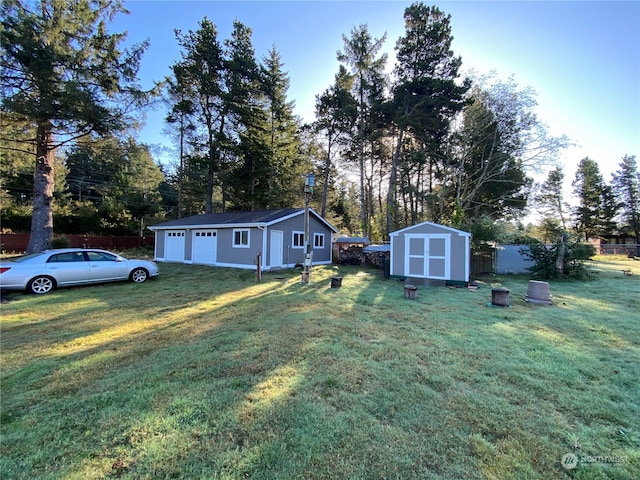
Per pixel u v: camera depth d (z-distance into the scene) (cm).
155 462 202
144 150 1602
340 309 628
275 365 352
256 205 2464
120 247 2355
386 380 317
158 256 1777
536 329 502
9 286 746
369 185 2789
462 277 999
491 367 351
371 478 189
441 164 2186
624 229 3800
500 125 1878
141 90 1216
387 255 1452
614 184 3838
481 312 616
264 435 228
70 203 2494
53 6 1120
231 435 228
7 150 1274
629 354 395
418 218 2586
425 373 334
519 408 267
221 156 2288
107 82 1151
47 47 1023
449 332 481
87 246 2203
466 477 191
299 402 273
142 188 2927
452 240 1021
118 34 1212
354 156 2430
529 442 223
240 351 395
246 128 2256
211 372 334
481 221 1593
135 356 380
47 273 798
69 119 1088
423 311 619
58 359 371
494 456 208
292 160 2483
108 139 1267
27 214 2252
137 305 662
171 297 750
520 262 1357
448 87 1769
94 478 189
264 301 706
